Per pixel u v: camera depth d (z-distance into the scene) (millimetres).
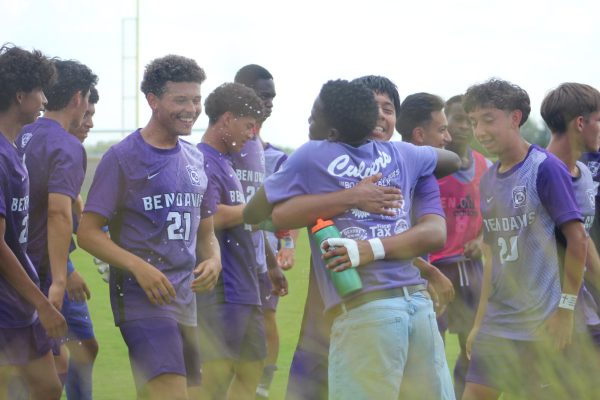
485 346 6387
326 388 5629
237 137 7953
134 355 6211
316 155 5250
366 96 5320
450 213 8516
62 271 6562
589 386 3775
